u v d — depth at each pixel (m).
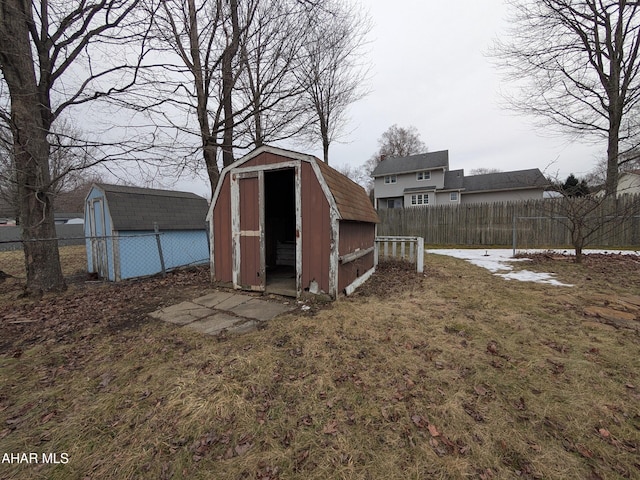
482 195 24.72
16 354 2.85
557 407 1.97
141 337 3.24
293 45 7.00
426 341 3.02
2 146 5.38
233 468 1.55
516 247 11.84
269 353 2.79
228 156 7.86
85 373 2.52
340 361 2.64
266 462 1.58
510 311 3.91
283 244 7.94
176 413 1.97
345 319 3.64
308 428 1.83
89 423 1.91
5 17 4.54
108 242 7.25
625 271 6.29
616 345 2.85
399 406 2.02
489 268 7.32
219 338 3.16
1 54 4.59
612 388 2.16
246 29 6.29
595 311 3.82
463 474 1.48
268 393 2.18
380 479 1.47
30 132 4.91
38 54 5.20
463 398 2.09
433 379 2.33
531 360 2.60
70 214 31.14
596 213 10.18
